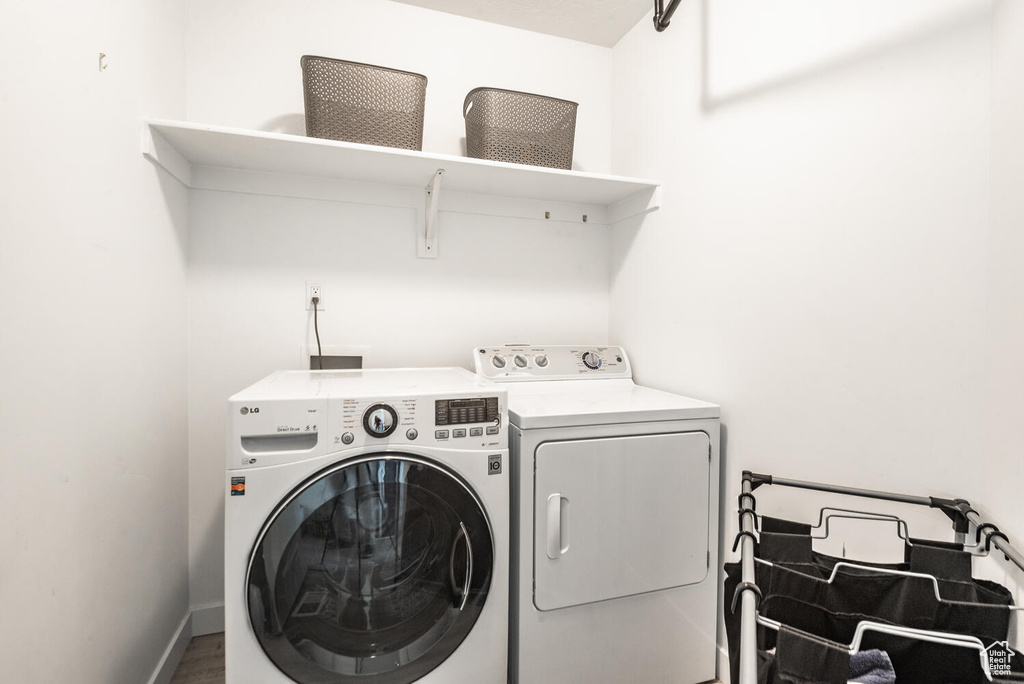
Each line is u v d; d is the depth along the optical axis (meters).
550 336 2.25
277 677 1.10
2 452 0.79
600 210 2.31
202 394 1.78
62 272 0.96
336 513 1.15
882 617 0.91
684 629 1.52
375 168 1.78
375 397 1.17
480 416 1.26
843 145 1.22
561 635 1.38
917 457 1.06
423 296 2.05
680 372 1.82
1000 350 0.90
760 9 1.46
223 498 1.80
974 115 0.95
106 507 1.15
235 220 1.81
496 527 1.28
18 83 0.83
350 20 1.92
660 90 1.94
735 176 1.56
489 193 2.11
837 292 1.24
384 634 1.21
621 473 1.42
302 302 1.89
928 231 1.04
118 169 1.20
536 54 2.19
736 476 1.55
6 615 0.80
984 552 0.88
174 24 1.60
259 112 1.81
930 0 1.03
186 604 1.74
